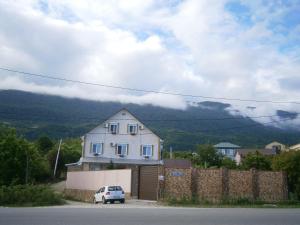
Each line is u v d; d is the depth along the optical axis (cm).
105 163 6462
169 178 3369
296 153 3734
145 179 3691
